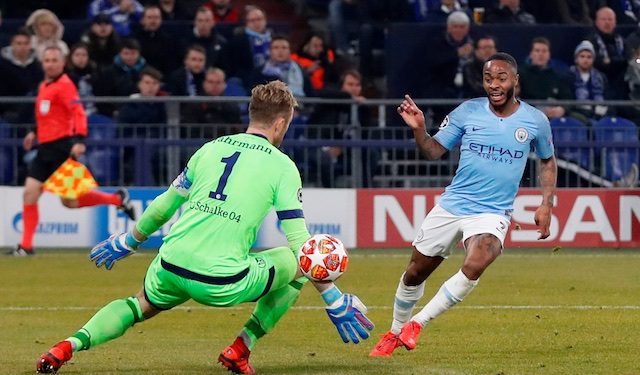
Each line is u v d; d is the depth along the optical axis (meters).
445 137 27.86
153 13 62.41
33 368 25.73
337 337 32.06
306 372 25.45
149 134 55.53
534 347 29.73
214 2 67.88
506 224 27.36
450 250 28.02
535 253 55.38
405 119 27.67
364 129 56.12
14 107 56.72
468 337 31.64
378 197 55.47
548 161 28.22
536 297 40.59
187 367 26.19
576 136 56.06
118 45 61.09
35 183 53.03
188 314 37.09
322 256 23.30
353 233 55.50
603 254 55.00
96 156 55.00
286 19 70.56
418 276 28.19
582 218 55.56
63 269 49.12
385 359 27.73
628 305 38.50
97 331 24.05
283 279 24.19
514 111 27.72
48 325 34.56
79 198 52.69
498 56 27.67
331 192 55.25
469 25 61.56
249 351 24.89
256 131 24.25
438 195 55.38
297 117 56.12
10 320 35.62
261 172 23.64
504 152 27.41
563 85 60.16
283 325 34.44
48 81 52.19
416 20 67.75
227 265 23.27
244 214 23.42
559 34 63.38
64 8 70.38
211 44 62.25
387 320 35.38
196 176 23.91
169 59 62.66
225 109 55.50
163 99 55.34
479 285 43.88
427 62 61.44
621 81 63.03
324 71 63.16
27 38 60.50
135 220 55.06
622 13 69.38
